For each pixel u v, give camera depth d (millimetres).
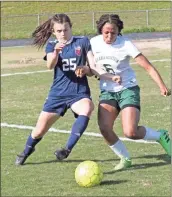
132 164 14891
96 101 25938
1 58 45844
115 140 14430
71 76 14422
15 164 15344
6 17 79812
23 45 57938
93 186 13141
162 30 68812
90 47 14305
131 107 14117
